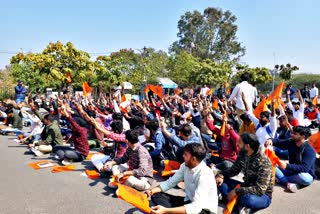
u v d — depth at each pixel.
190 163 3.68
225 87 20.84
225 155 6.25
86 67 19.25
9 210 4.54
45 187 5.54
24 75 24.64
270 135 6.17
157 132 6.62
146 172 5.25
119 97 12.95
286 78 27.14
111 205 4.80
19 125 11.35
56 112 9.48
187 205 3.43
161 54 39.47
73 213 4.48
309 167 5.45
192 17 53.72
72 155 7.05
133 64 31.56
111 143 8.55
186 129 5.89
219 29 53.56
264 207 4.48
